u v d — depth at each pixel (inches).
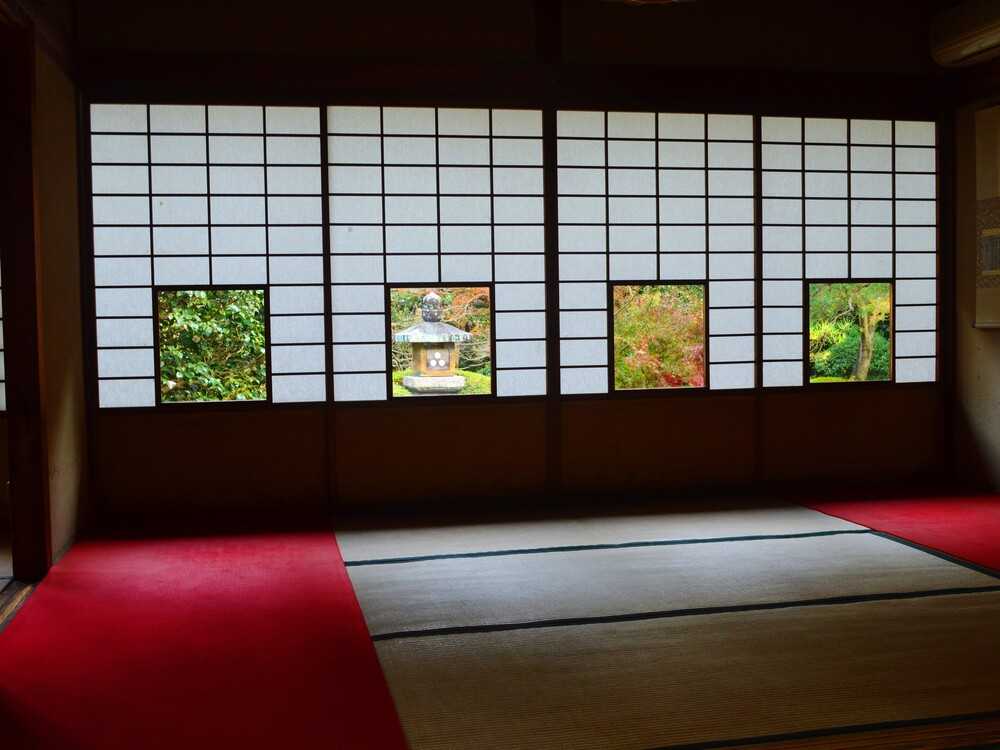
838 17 242.4
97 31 209.3
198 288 218.2
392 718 108.7
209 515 219.8
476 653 130.0
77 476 202.1
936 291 254.7
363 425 224.8
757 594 156.8
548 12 227.6
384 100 222.4
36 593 160.7
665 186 238.2
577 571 172.6
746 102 239.3
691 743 102.0
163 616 147.4
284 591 161.0
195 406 218.4
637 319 238.1
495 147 229.5
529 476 232.8
